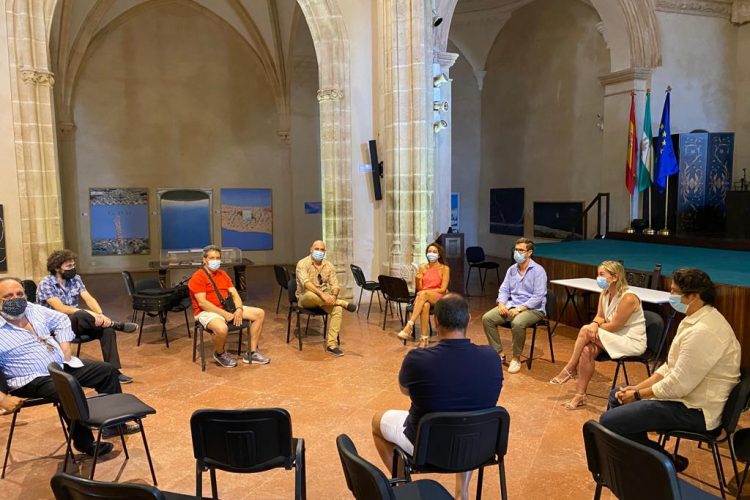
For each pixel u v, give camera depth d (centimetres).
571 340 688
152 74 1425
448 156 1040
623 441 223
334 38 907
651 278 603
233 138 1497
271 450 269
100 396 366
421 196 841
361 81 927
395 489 253
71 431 343
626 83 1091
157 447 401
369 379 545
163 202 1446
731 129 1173
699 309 321
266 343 689
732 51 1159
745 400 298
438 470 265
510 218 1500
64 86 1324
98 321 527
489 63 1544
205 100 1470
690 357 307
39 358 377
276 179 1537
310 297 636
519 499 329
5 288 370
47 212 768
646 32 1079
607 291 477
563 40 1279
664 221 1065
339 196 925
